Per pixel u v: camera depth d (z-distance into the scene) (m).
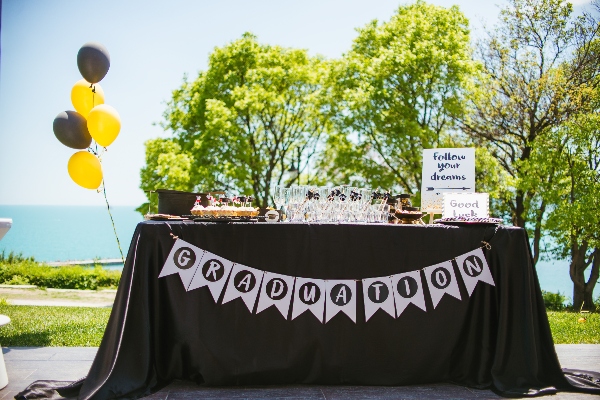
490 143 17.56
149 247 3.62
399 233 3.75
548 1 16.25
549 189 14.38
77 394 3.48
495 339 3.82
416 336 3.74
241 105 17.42
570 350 5.06
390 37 17.05
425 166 4.80
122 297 3.54
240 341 3.63
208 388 3.62
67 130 5.19
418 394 3.59
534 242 16.42
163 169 17.30
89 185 5.48
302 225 3.70
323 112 19.05
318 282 3.68
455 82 15.35
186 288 3.62
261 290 3.65
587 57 16.06
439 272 3.77
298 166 20.88
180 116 19.70
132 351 3.51
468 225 3.86
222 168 17.69
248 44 19.08
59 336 5.42
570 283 27.59
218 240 3.66
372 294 3.70
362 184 17.08
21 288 11.63
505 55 16.98
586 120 14.16
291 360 3.65
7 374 4.01
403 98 16.36
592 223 13.70
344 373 3.71
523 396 3.54
